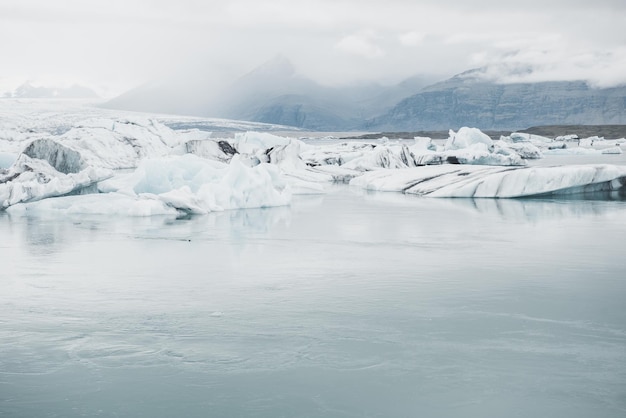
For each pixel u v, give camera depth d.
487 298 13.20
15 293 13.55
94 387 9.12
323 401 8.77
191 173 30.31
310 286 14.13
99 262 16.58
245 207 28.61
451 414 8.46
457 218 25.14
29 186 27.36
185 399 8.80
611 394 8.95
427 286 14.14
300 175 44.62
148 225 23.11
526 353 10.29
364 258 17.14
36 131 73.69
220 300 13.02
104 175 29.16
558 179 32.00
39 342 10.70
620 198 31.55
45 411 8.48
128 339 10.83
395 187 37.50
